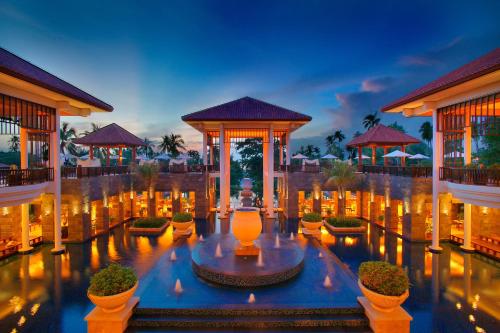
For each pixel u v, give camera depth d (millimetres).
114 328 6887
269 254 11289
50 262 12664
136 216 23750
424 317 8062
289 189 23062
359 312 7734
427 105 14922
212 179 26875
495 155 21734
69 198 15852
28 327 7496
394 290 6949
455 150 14461
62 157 22906
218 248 11258
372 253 14047
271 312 7648
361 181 23031
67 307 8578
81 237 15859
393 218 18594
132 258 13141
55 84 13461
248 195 20656
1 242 14555
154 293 8641
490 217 15781
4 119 11555
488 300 9086
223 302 8031
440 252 14164
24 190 11859
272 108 23766
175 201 22641
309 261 11586
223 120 21875
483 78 10938
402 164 26500
